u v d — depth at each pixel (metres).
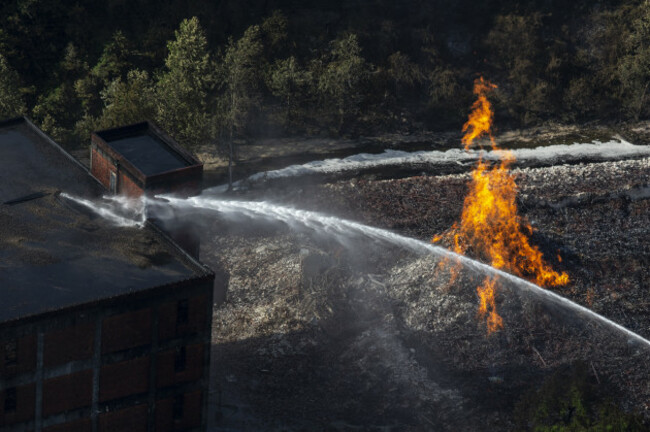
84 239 47.31
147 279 44.50
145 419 45.22
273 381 55.25
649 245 68.69
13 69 90.81
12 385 40.56
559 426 49.38
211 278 44.16
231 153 77.62
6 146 56.22
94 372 42.59
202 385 46.31
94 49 94.06
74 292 42.78
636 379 55.03
